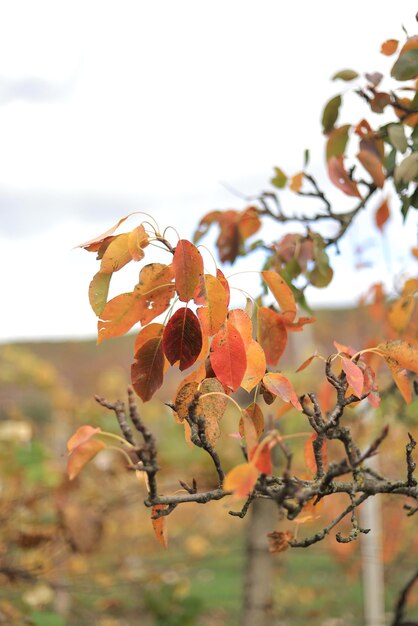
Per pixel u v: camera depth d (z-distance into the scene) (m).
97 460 4.16
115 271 1.40
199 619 6.38
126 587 5.15
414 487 1.41
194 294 1.38
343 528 4.36
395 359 1.53
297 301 2.28
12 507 3.86
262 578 3.94
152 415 4.72
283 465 3.18
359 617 6.32
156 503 1.28
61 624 3.56
